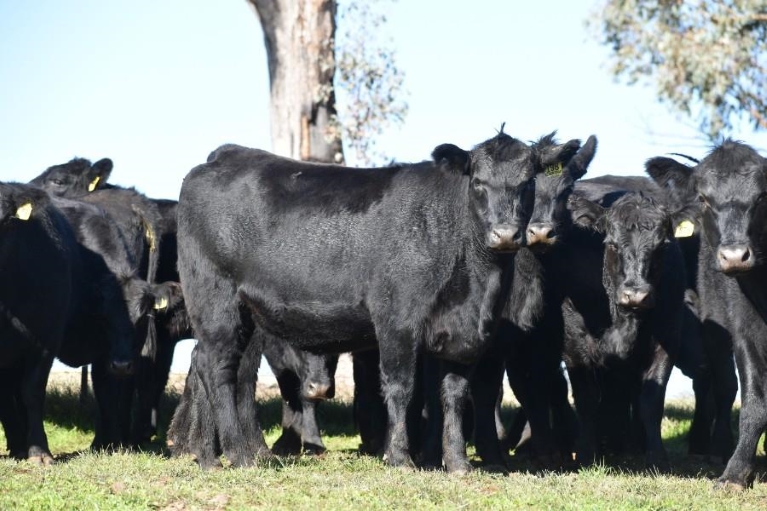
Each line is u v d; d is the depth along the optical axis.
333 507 9.81
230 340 12.75
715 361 14.09
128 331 14.16
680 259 13.57
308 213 12.49
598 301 13.57
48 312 13.43
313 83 24.11
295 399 15.17
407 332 11.88
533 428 13.95
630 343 13.36
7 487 10.48
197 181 13.05
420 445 13.68
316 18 24.12
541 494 10.38
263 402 19.44
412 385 11.95
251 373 13.45
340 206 12.42
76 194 17.48
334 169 12.84
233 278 12.78
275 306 12.55
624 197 13.34
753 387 11.49
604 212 13.30
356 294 12.20
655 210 12.92
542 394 13.96
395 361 11.94
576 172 14.02
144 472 11.55
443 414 12.33
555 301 13.77
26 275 13.23
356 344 12.62
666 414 19.47
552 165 12.28
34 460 12.85
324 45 24.17
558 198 13.69
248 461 12.31
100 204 16.61
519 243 11.33
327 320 12.38
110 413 14.65
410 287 11.89
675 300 13.38
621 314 13.29
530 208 11.91
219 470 11.81
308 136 24.19
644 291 12.59
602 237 13.83
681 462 14.33
